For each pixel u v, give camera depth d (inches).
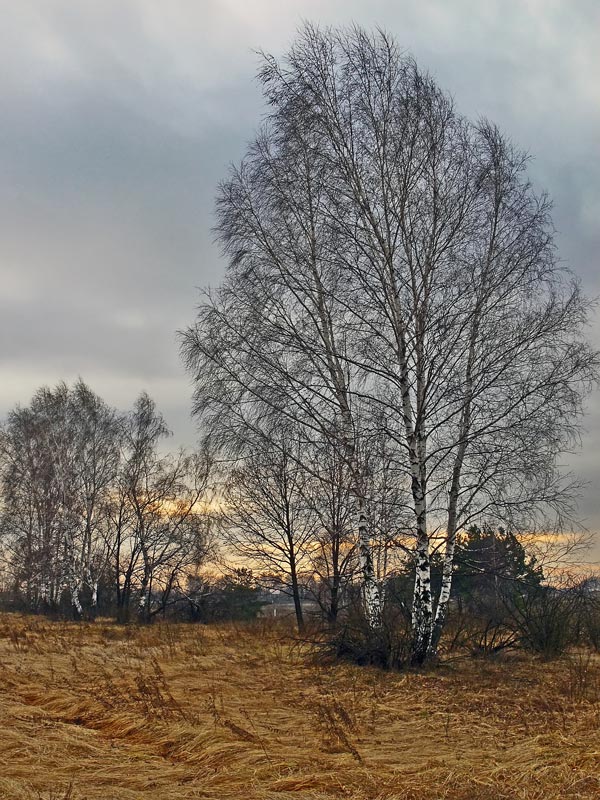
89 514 1389.0
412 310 612.7
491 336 613.6
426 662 583.8
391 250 621.6
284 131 667.4
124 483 1430.9
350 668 578.2
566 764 312.5
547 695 472.7
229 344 690.8
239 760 325.7
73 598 1344.7
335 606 895.1
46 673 545.3
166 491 1423.5
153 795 276.2
